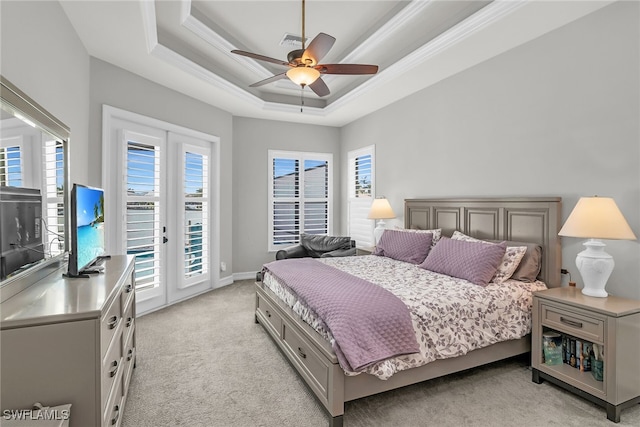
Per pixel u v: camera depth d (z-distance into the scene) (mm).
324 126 6332
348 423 1995
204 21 3377
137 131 3883
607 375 2068
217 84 4227
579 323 2229
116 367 1739
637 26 2357
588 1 2455
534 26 2801
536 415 2084
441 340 2246
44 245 1914
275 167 5988
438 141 4098
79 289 1662
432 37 3424
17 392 1273
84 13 2621
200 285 4891
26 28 1962
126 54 3316
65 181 2289
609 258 2363
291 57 2572
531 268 2846
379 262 3682
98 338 1364
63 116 2582
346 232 6219
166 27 3359
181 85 4164
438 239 3760
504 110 3285
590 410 2143
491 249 2812
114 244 3621
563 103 2801
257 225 5859
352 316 2016
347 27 3529
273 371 2623
